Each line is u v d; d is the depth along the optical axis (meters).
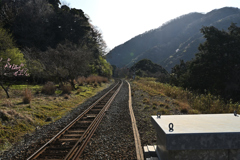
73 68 18.36
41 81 21.06
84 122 7.28
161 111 9.18
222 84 21.39
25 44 32.56
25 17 34.91
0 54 16.27
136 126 6.59
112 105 11.34
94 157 4.16
